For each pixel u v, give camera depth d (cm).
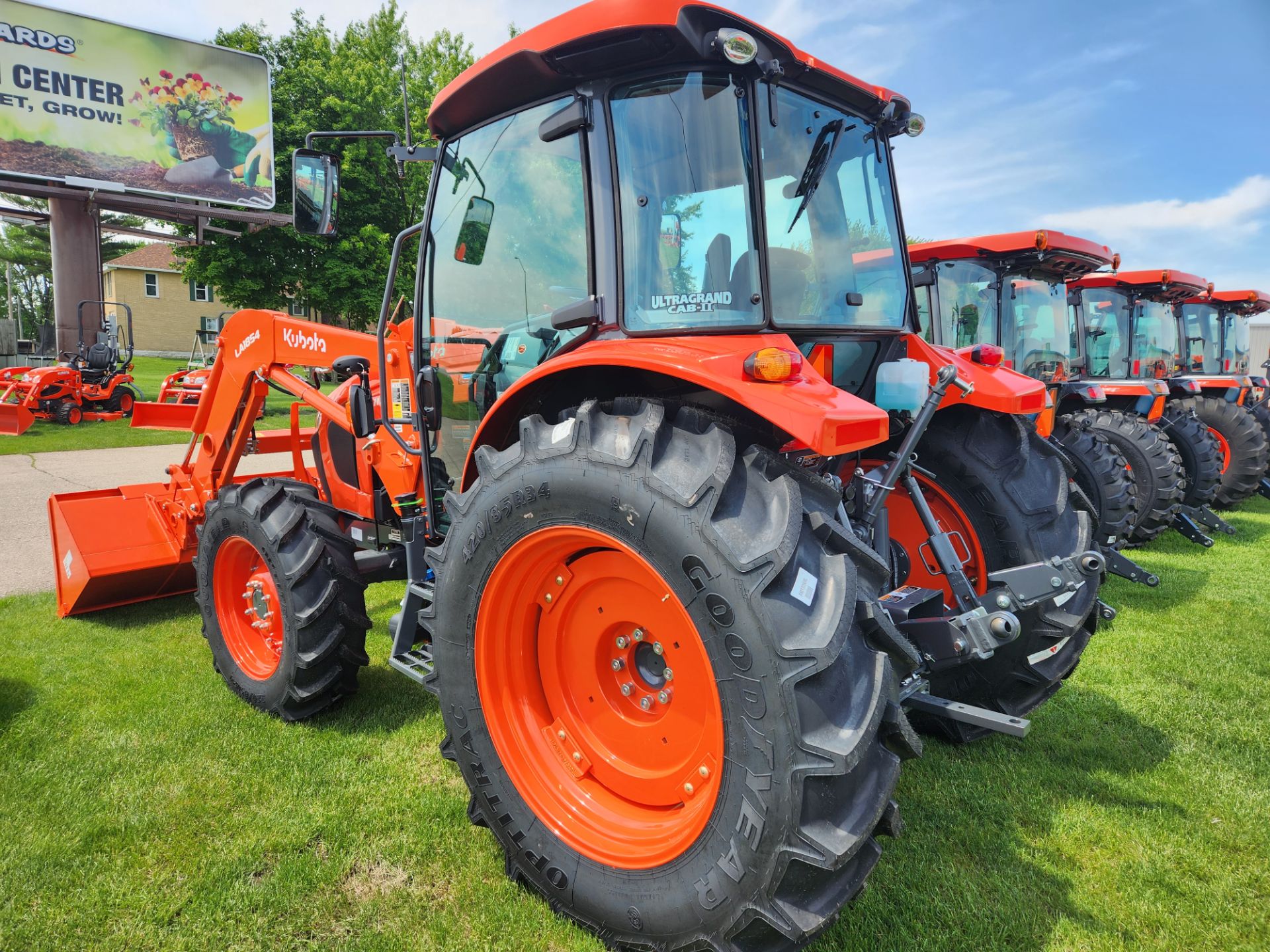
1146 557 642
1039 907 220
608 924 199
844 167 262
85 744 308
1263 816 265
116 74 1620
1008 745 313
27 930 210
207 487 421
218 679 374
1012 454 291
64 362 1573
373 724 329
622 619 211
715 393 205
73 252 1677
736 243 214
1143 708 346
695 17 200
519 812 218
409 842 247
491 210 268
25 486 871
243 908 219
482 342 281
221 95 1742
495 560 214
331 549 325
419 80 2356
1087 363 790
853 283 265
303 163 283
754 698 164
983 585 295
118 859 239
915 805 269
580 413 197
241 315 395
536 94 242
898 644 175
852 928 210
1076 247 638
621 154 220
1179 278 757
